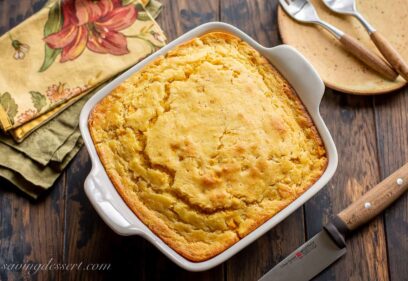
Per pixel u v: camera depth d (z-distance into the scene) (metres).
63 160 0.66
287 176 0.59
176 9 0.73
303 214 0.66
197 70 0.62
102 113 0.61
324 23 0.71
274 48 0.62
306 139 0.61
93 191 0.57
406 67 0.68
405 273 0.65
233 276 0.64
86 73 0.68
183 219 0.58
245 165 0.59
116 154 0.60
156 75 0.62
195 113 0.60
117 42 0.70
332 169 0.60
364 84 0.70
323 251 0.63
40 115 0.66
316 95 0.61
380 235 0.66
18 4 0.72
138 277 0.64
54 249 0.64
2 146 0.66
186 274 0.64
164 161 0.58
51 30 0.69
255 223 0.58
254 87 0.61
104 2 0.71
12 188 0.66
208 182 0.58
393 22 0.73
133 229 0.56
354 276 0.64
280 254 0.65
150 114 0.60
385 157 0.69
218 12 0.73
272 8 0.73
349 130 0.69
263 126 0.60
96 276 0.64
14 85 0.67
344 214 0.63
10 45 0.68
